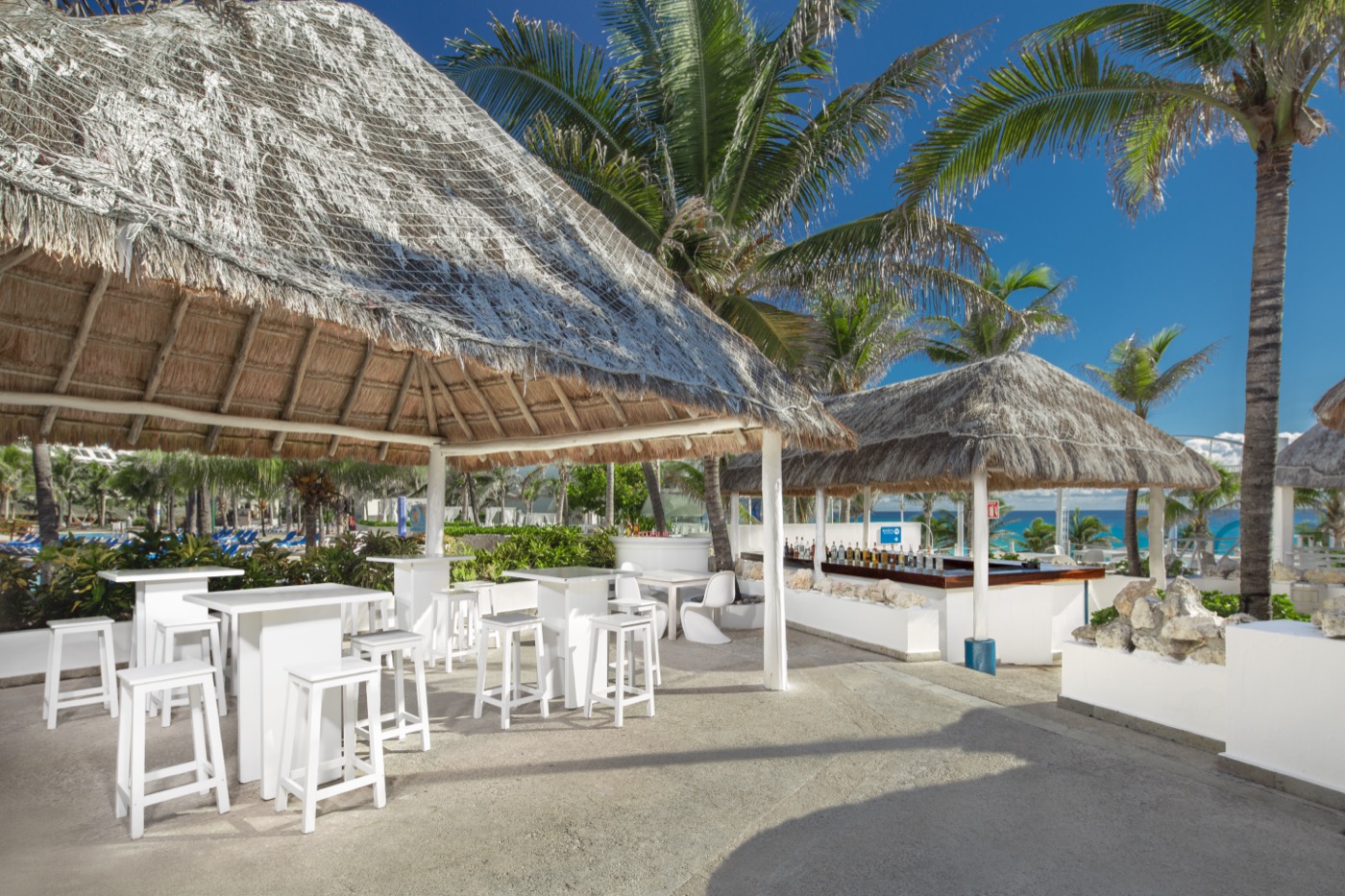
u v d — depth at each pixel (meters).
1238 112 6.57
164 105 3.34
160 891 2.67
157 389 5.91
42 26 3.15
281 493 17.56
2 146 2.40
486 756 4.18
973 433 7.55
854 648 7.63
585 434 7.15
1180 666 4.46
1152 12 6.49
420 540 10.13
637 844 3.08
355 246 3.49
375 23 5.55
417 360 7.48
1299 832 3.20
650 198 9.07
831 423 6.02
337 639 3.93
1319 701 3.54
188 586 5.28
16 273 4.61
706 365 5.10
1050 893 2.69
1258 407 6.44
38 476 9.48
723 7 8.90
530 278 4.38
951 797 3.60
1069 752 4.28
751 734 4.61
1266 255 6.45
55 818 3.32
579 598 5.31
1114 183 8.26
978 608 7.43
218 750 3.37
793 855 2.99
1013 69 7.08
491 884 2.74
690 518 35.53
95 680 5.95
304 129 4.05
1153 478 8.31
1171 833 3.19
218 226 2.89
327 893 2.66
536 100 9.56
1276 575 12.05
